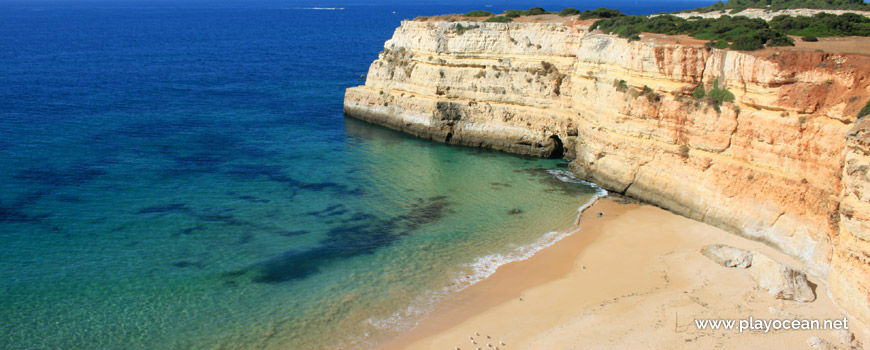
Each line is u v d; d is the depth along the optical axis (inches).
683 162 1617.9
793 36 1697.8
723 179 1509.6
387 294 1207.6
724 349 960.9
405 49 2731.3
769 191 1392.7
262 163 2071.9
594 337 1027.9
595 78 1985.7
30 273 1234.0
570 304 1154.0
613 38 1937.7
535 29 2343.8
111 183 1786.4
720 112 1513.3
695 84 1605.6
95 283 1208.2
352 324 1100.5
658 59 1667.1
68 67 4291.3
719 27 1718.8
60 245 1363.2
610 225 1552.7
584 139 1996.8
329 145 2358.5
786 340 976.9
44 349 1002.7
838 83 1254.9
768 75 1376.7
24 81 3543.3
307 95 3427.7
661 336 1013.2
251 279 1254.3
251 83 3816.4
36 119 2539.4
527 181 1942.7
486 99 2410.2
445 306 1162.6
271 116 2839.6
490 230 1530.5
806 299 1095.0
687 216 1594.5
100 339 1034.7
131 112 2787.9
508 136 2337.6
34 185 1729.8
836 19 1720.0
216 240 1432.1
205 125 2598.4
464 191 1839.3
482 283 1251.2
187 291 1195.9
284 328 1084.5
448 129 2468.0
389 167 2087.8
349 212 1646.2
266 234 1480.1
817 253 1240.8
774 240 1363.2
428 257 1374.3
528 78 2316.7
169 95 3277.6
